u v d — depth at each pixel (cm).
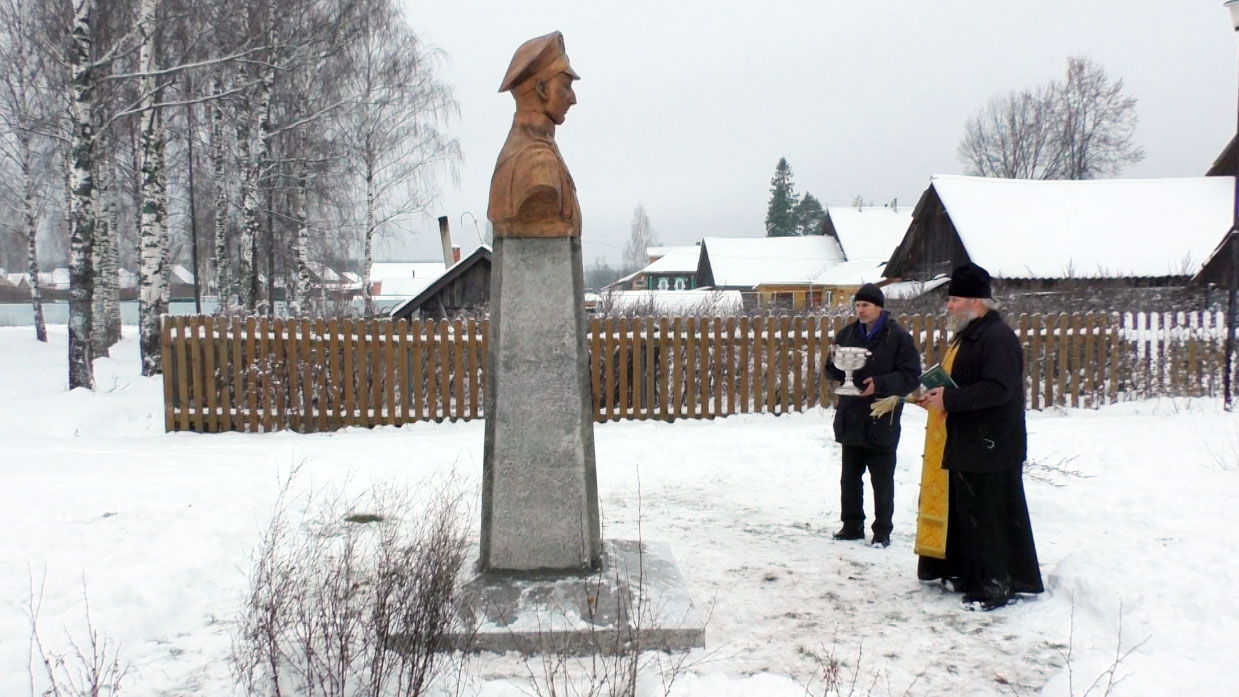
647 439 805
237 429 894
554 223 379
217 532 486
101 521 502
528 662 329
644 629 342
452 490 604
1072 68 4653
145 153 1527
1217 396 1014
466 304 1411
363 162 2342
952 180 2469
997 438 388
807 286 4247
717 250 4891
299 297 2130
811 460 729
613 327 919
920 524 427
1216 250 1529
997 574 390
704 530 534
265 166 1955
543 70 378
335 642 291
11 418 897
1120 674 302
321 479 644
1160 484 599
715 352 930
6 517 508
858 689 310
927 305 1789
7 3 1909
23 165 2464
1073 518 525
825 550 491
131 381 1409
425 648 302
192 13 1588
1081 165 4669
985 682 317
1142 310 1544
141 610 371
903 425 866
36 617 353
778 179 8031
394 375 911
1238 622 334
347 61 2034
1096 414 940
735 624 376
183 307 4084
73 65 1255
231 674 318
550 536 386
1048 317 976
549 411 384
